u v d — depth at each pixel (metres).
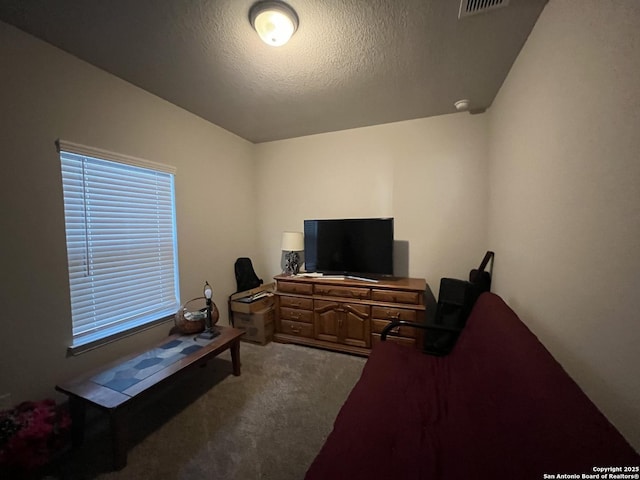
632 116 0.70
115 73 1.89
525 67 1.56
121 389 1.44
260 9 1.31
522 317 1.59
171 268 2.43
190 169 2.58
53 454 1.44
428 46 1.62
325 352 2.64
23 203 1.48
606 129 0.82
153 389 1.48
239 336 2.17
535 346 1.05
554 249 1.18
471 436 1.02
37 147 1.53
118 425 1.34
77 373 1.72
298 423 1.66
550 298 1.22
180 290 2.49
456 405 1.24
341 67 1.83
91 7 1.30
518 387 0.94
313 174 3.26
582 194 0.96
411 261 2.87
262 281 3.51
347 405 1.27
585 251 0.94
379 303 2.50
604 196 0.83
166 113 2.32
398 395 1.33
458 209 2.68
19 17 1.36
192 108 2.48
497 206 2.20
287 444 1.50
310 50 1.65
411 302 2.42
